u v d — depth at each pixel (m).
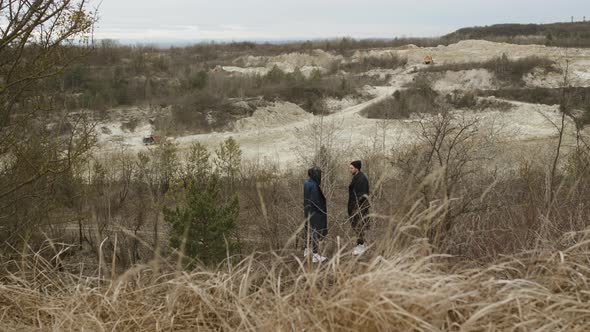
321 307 2.79
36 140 8.77
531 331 2.53
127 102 40.97
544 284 3.21
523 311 2.79
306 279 3.15
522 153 12.71
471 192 6.17
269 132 36.34
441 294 2.63
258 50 77.62
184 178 17.84
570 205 5.20
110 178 18.41
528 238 4.54
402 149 13.92
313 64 67.38
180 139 35.06
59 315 3.14
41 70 7.75
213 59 71.31
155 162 19.03
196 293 3.14
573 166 9.38
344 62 65.81
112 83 42.56
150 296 3.35
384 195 5.45
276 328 2.68
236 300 3.04
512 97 39.88
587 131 13.09
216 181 15.04
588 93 24.05
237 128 37.81
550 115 34.22
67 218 10.45
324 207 6.47
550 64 48.56
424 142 9.73
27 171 8.45
